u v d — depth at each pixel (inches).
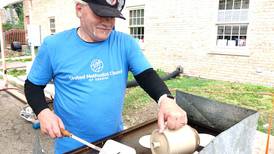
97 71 48.5
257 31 242.8
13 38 661.9
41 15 584.7
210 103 48.9
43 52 48.3
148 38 344.5
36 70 49.1
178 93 53.4
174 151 35.1
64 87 49.2
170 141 35.2
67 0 490.6
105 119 50.1
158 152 36.9
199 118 51.5
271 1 228.4
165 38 324.2
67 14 498.9
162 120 38.4
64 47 47.5
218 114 48.0
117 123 53.0
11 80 279.9
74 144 50.1
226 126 47.2
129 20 363.9
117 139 47.3
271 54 237.9
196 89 237.6
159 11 323.6
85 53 47.8
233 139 35.0
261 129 132.8
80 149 43.1
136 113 175.9
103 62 48.8
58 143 52.5
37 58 49.4
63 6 505.4
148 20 338.6
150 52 346.3
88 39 48.0
